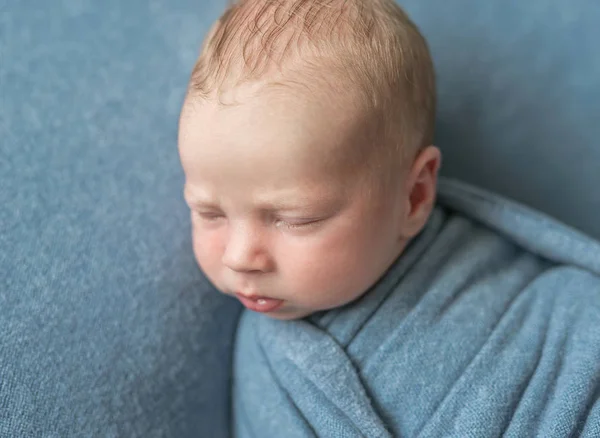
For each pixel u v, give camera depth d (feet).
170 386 2.50
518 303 2.53
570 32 3.13
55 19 2.97
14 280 2.30
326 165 2.10
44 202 2.50
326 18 2.27
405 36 2.49
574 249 2.65
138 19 3.09
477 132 3.19
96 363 2.33
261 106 2.06
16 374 2.16
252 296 2.30
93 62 2.92
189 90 2.29
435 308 2.46
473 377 2.31
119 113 2.83
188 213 2.75
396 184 2.35
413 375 2.34
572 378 2.26
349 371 2.35
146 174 2.74
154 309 2.52
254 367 2.59
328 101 2.12
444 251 2.65
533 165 3.17
